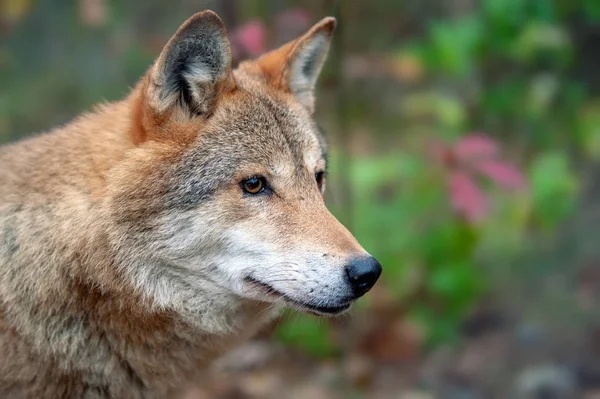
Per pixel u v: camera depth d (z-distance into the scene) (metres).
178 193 7.09
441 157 11.62
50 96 16.33
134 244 7.02
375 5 19.06
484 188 12.79
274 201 7.38
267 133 7.55
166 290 7.19
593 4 14.40
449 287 12.05
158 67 6.98
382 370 11.97
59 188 7.10
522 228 13.37
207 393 11.21
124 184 7.01
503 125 15.36
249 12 13.63
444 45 12.81
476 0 16.20
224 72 7.40
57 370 7.10
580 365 12.00
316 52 8.62
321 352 11.98
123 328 7.16
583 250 14.05
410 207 12.87
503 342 12.62
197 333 7.50
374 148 16.53
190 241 7.14
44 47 16.47
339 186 13.16
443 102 12.80
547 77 14.44
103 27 16.47
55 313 6.99
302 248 7.10
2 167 7.46
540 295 13.45
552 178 12.62
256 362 12.10
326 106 14.84
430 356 12.30
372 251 12.33
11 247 7.05
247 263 7.25
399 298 12.52
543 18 13.34
